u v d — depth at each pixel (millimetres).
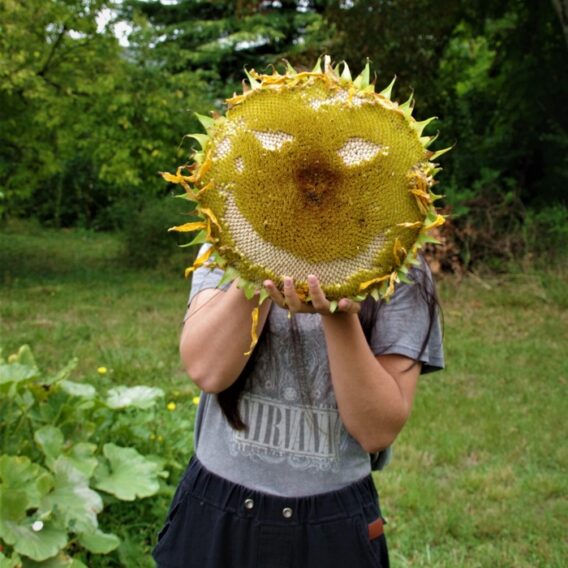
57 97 11969
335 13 12430
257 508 1742
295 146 1351
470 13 13227
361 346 1560
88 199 19500
